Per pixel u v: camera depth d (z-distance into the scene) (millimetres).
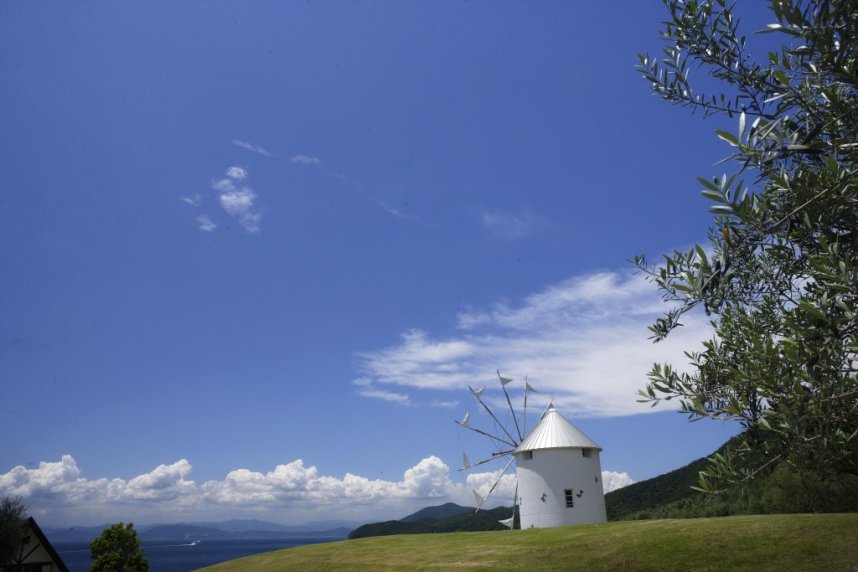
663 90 8367
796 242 7055
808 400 6281
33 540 37750
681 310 8117
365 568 28781
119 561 44344
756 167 6766
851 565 18375
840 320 5961
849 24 5816
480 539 32844
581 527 32562
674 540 23656
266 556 36625
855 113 6121
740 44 7734
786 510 29500
